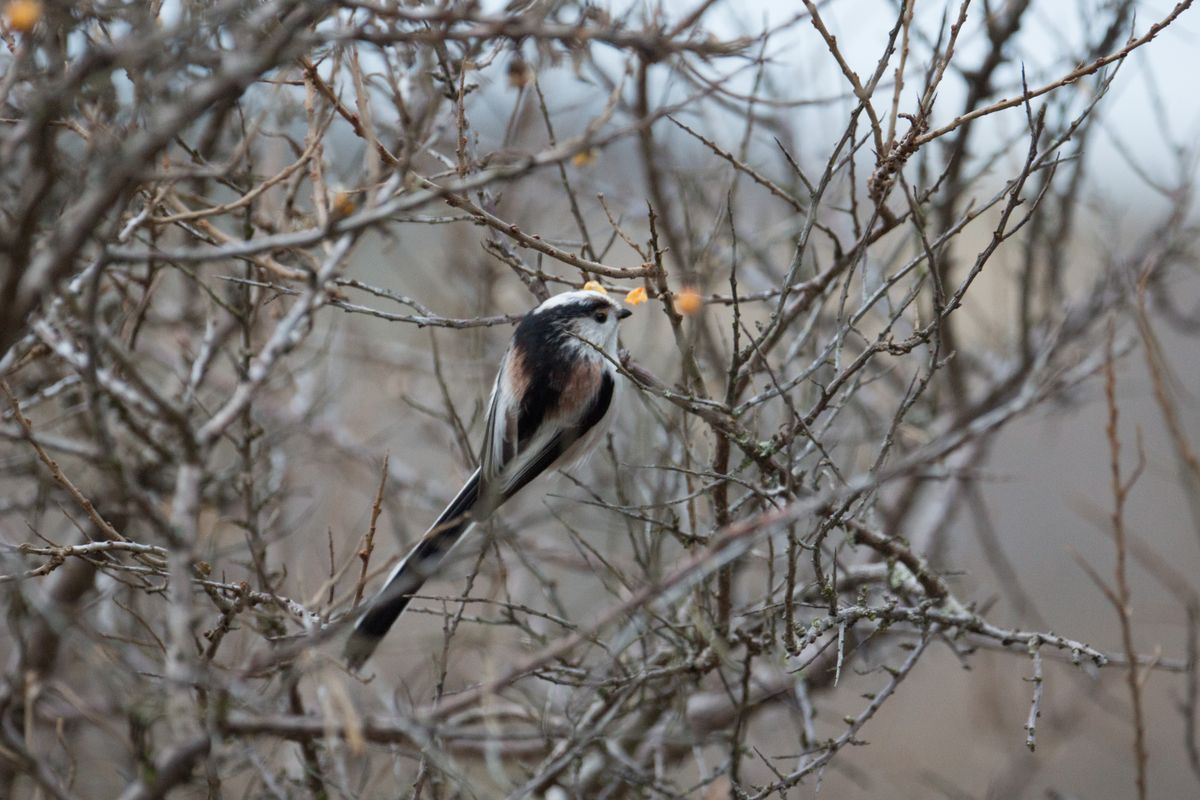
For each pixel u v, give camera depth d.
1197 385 20.62
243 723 5.79
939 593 9.05
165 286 13.22
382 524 14.23
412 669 11.67
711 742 9.45
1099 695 14.51
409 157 6.01
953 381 14.09
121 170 5.15
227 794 9.20
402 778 10.56
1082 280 16.08
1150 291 13.80
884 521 13.55
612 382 10.48
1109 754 17.59
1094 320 13.74
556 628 11.31
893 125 7.72
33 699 6.41
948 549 14.12
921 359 13.37
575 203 9.95
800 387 11.23
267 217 10.15
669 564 10.45
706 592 8.68
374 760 11.03
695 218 12.54
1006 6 11.64
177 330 12.18
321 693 7.09
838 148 7.62
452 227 14.18
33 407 10.54
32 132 5.40
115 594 9.74
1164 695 18.48
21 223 5.34
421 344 16.50
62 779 8.45
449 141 10.85
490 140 11.73
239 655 9.52
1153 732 17.89
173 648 5.20
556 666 9.52
